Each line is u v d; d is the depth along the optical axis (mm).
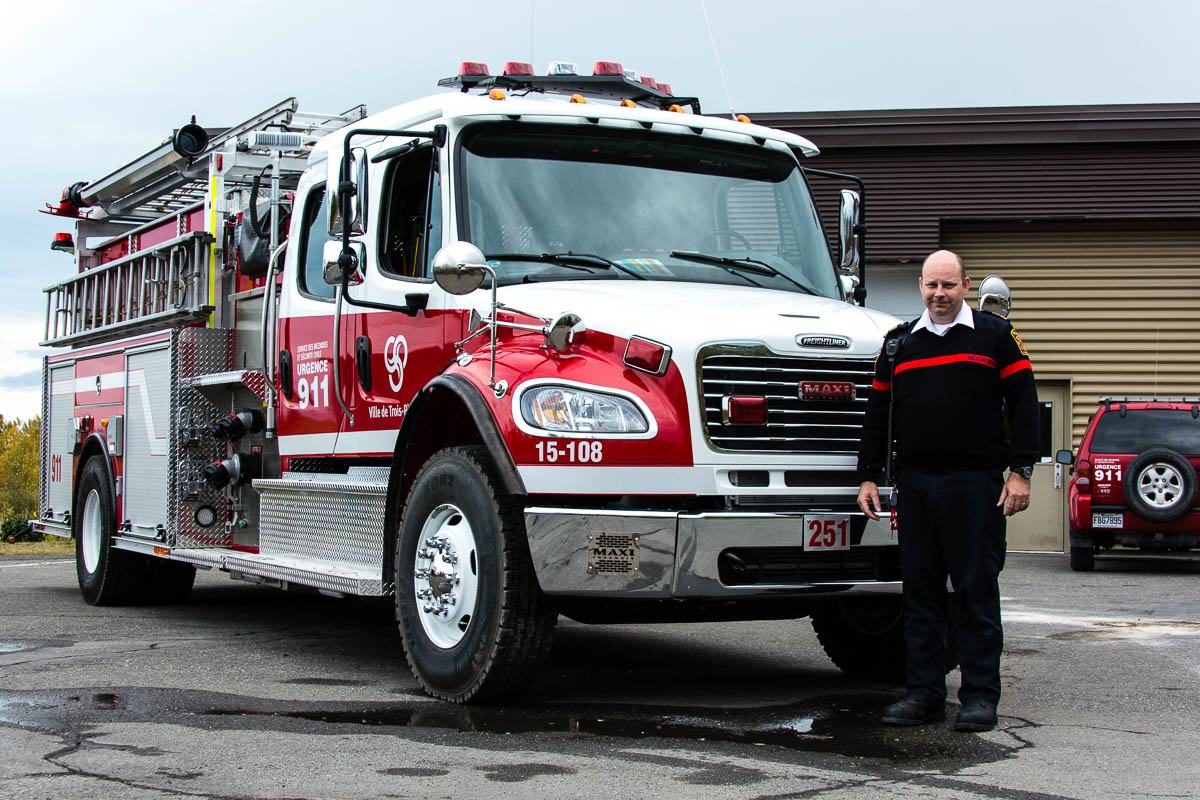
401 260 6996
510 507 5707
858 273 7637
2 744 4992
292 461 8016
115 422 9875
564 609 5797
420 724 5449
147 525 9312
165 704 5863
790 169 7500
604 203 6840
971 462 5551
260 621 9227
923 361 5598
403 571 6238
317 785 4398
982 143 19625
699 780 4496
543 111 6832
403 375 6793
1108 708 6055
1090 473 14875
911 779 4551
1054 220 19719
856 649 6848
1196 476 14625
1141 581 13672
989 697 5523
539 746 5039
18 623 8984
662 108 7934
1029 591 12398
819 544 5754
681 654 7820
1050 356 19922
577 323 5801
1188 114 19375
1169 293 19797
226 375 8578
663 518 5551
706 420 5699
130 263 10062
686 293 6379
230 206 8992
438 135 6715
